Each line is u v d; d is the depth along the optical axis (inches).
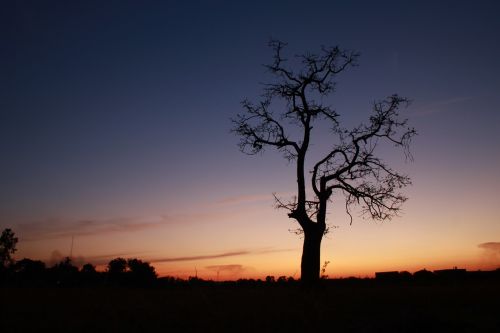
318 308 514.0
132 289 1151.6
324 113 979.3
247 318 472.7
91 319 470.6
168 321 459.5
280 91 1001.5
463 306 553.0
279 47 1012.5
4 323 441.1
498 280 1305.4
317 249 908.0
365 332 399.5
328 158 981.8
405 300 635.5
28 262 1715.1
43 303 658.8
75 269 1533.0
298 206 933.2
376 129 991.0
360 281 1311.5
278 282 1115.9
